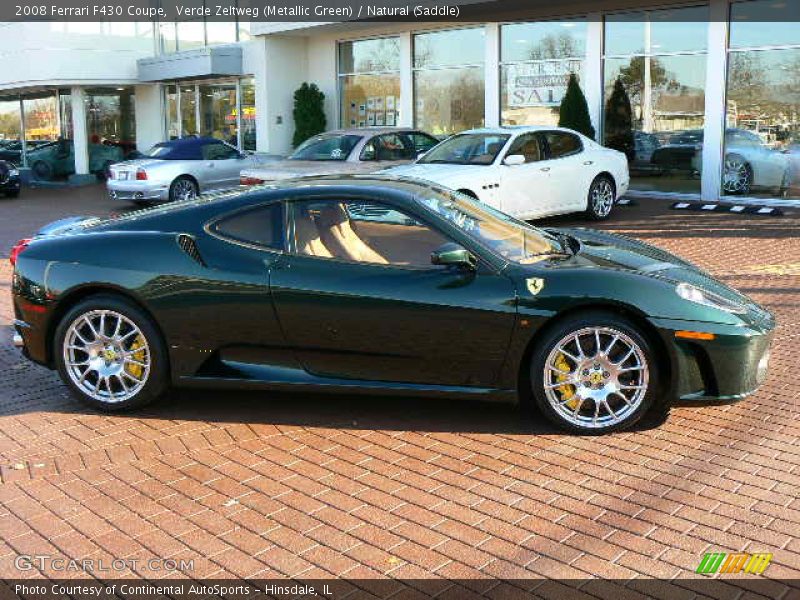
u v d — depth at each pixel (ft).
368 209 16.67
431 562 11.46
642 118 52.29
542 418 16.80
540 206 41.04
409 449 15.34
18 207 63.87
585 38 53.78
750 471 14.07
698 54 49.11
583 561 11.38
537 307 15.52
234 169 60.34
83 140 85.97
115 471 14.57
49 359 17.88
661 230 40.22
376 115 67.21
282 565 11.48
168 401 18.17
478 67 59.98
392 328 16.03
